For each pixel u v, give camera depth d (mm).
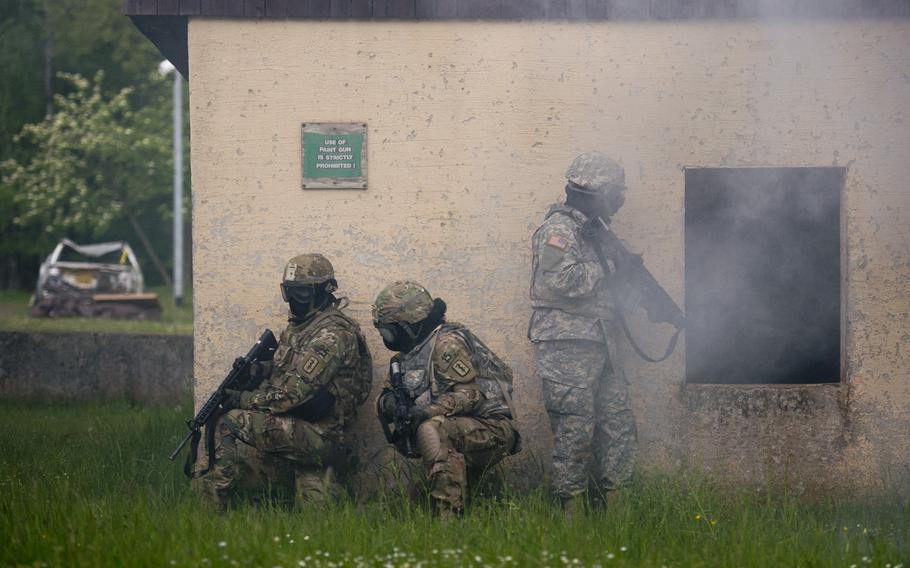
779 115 19172
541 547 13914
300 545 13883
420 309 17219
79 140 107750
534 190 19141
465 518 15594
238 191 19094
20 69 119125
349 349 17828
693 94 19141
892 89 19172
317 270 17875
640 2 19000
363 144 19094
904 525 16203
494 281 19156
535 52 19094
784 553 13977
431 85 19094
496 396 17312
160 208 112188
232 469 17688
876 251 19234
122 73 121000
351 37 19062
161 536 14172
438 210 19141
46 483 18344
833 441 19141
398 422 16688
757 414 19125
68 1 116438
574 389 17219
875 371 19203
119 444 22375
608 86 19125
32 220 111875
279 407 17453
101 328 47156
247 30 19000
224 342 19125
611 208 17641
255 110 19047
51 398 32875
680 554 14031
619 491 17391
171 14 18844
